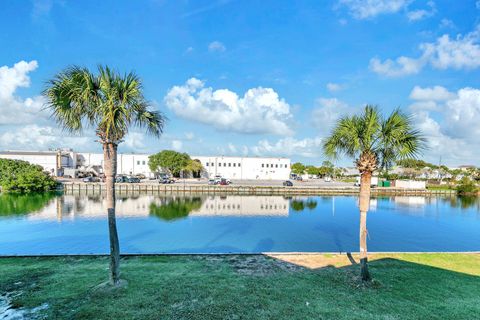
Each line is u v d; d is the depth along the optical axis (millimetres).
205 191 50031
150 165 68312
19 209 28703
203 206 33531
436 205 37781
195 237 18859
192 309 5410
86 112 6441
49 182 46000
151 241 17719
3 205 31094
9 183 42219
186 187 49781
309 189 51188
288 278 7145
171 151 68500
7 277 6977
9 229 20281
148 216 26391
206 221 24406
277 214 28703
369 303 5770
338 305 5660
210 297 5949
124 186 48875
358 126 7000
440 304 5773
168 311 5316
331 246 17188
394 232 21281
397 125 6902
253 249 16266
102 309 5348
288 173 79375
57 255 8891
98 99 6332
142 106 6871
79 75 6266
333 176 94062
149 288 6348
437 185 66625
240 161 77625
